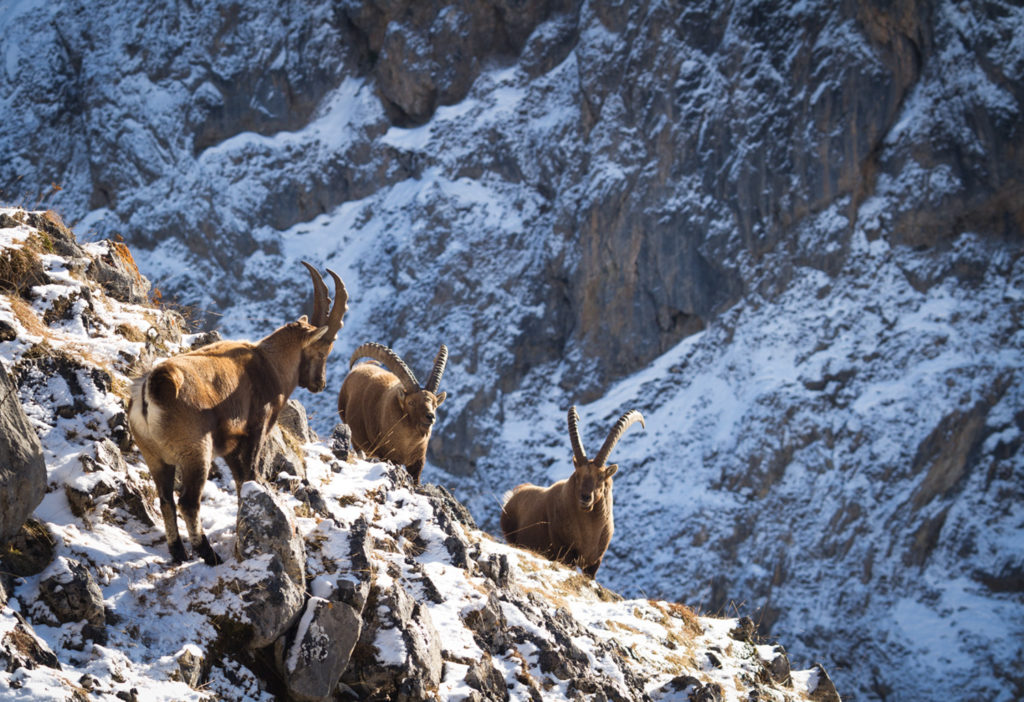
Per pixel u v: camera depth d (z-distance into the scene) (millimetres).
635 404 131125
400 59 154875
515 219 146000
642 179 138375
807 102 136625
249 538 23453
